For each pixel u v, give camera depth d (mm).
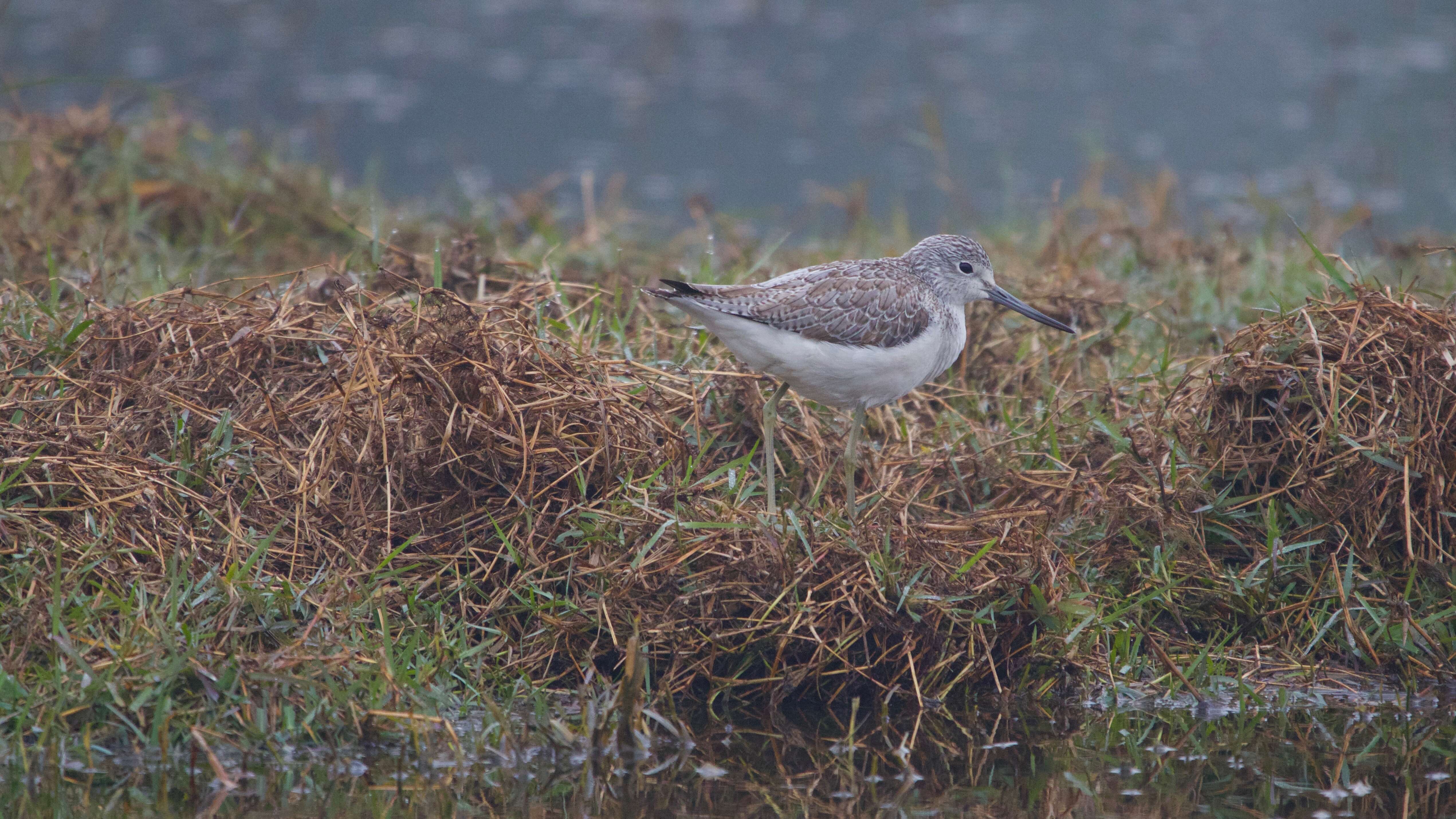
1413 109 28078
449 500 10078
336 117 27656
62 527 9477
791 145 27234
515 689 9219
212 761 8242
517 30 35250
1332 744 9156
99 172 17078
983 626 10062
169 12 34719
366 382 10359
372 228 15500
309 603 9195
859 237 19125
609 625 9492
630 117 28688
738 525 9797
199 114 24562
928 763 8867
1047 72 32062
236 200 17047
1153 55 33406
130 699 8414
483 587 9875
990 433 12070
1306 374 10875
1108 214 18594
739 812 8148
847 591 9836
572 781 8484
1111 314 14406
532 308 12062
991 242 18484
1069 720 9562
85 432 10195
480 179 24406
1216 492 10953
